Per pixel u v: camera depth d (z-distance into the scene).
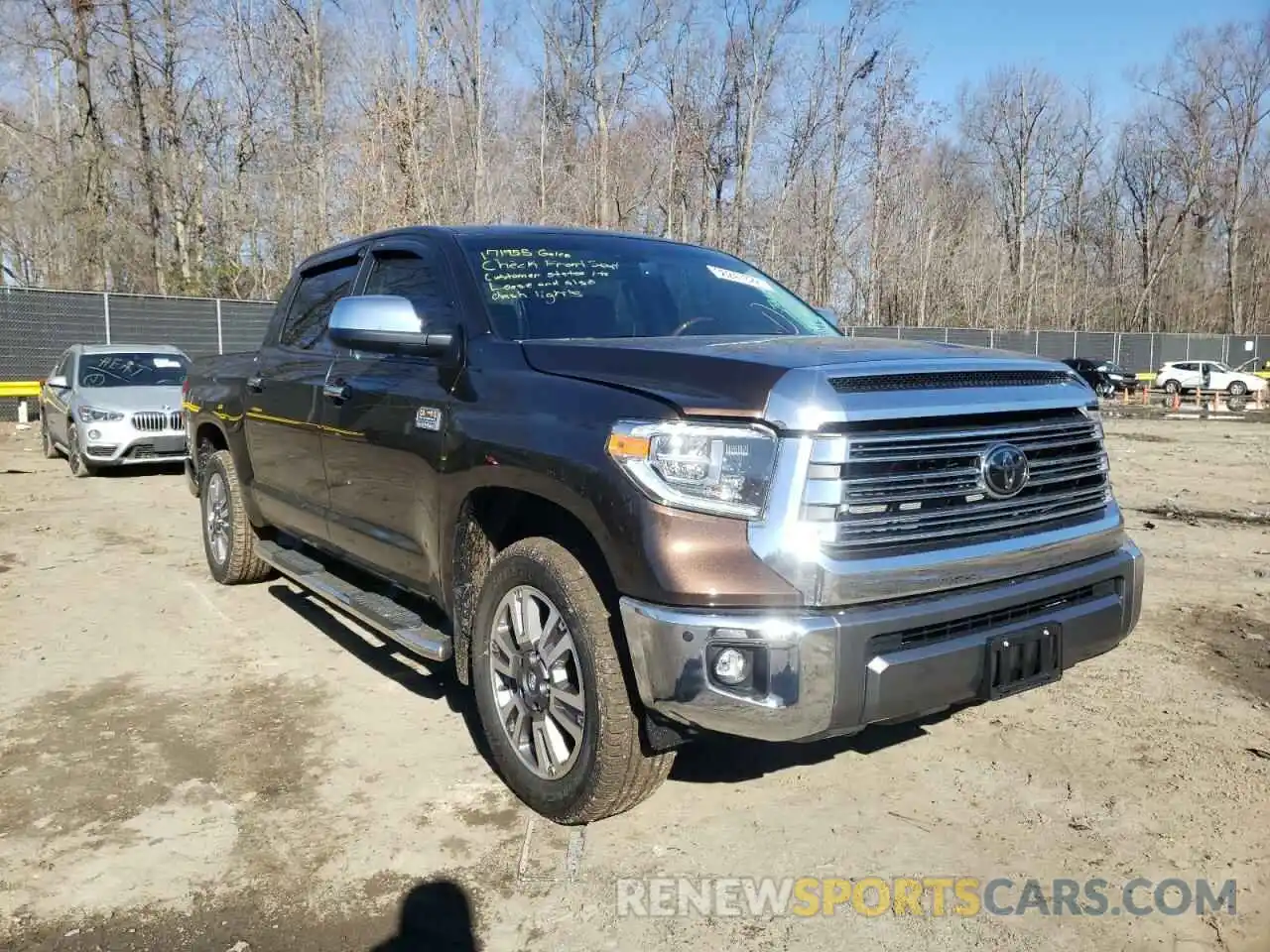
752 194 34.12
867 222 37.84
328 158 28.41
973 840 3.30
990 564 3.03
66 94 31.34
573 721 3.24
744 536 2.79
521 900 2.95
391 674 4.84
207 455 6.65
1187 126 56.62
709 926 2.83
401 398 4.01
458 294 3.98
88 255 28.30
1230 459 14.37
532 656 3.38
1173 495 10.57
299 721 4.27
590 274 4.25
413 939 2.78
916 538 2.93
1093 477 3.49
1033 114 52.44
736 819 3.42
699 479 2.83
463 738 4.10
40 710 4.38
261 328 21.78
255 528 6.19
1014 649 3.06
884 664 2.80
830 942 2.76
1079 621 3.24
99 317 19.84
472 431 3.52
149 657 5.07
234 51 29.73
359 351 4.27
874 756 3.93
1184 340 44.81
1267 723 4.23
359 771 3.80
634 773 3.15
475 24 25.64
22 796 3.58
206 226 30.83
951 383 3.04
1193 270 58.53
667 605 2.81
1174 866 3.14
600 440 3.01
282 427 5.21
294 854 3.21
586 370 3.28
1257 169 56.78
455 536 3.70
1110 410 29.62
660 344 3.42
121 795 3.60
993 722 4.25
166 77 28.61
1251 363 46.50
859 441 2.81
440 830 3.36
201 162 29.89
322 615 5.81
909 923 2.85
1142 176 58.16
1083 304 56.72
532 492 3.23
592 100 29.91
